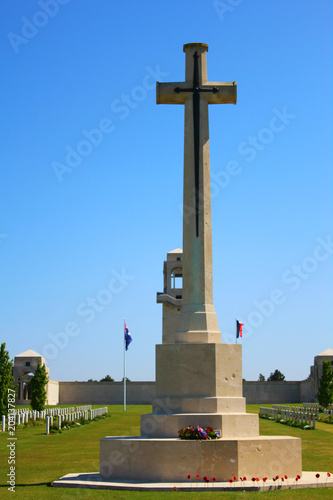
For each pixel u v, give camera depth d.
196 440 22.59
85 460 30.12
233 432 23.69
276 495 20.23
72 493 20.73
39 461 29.97
